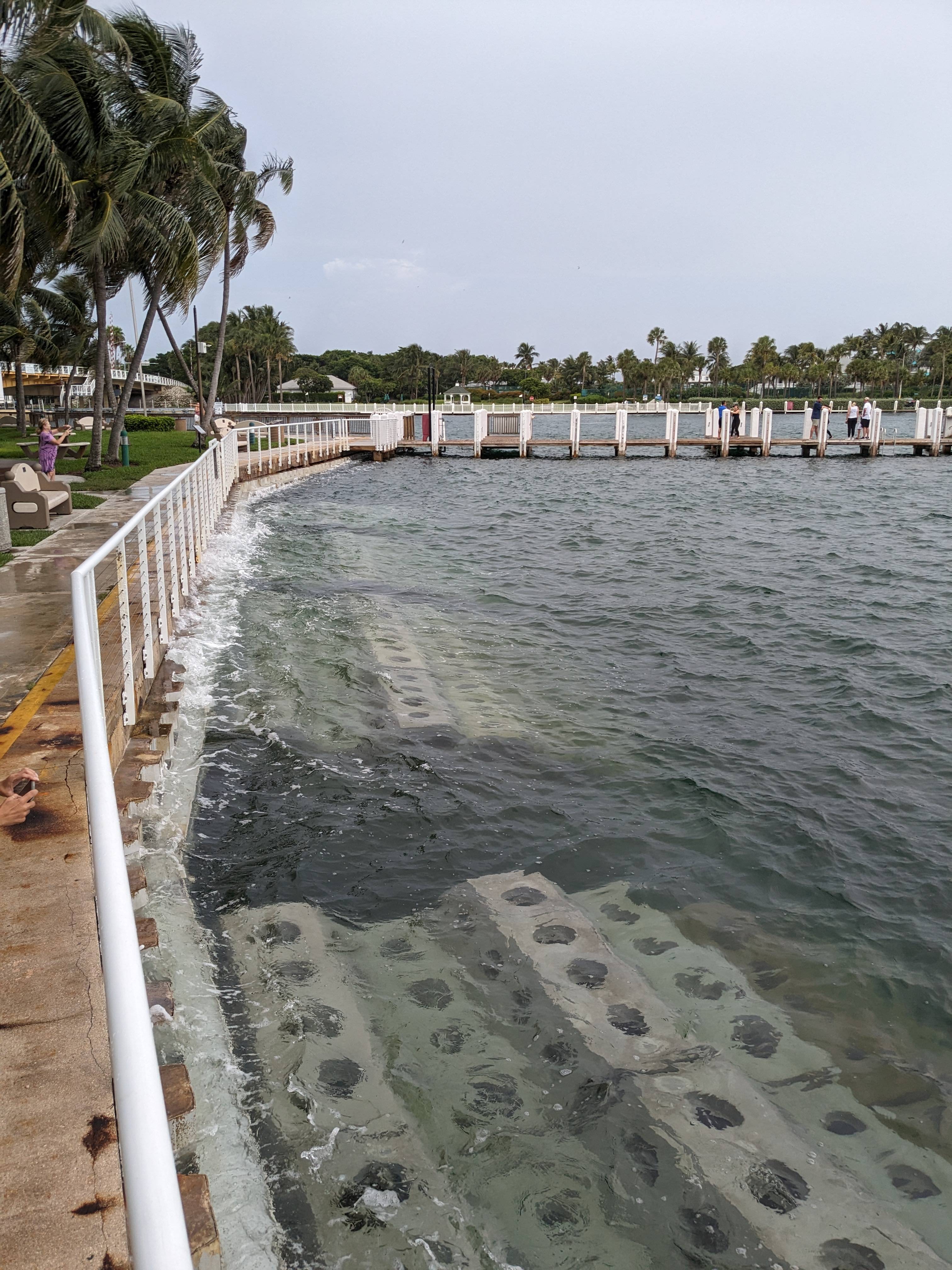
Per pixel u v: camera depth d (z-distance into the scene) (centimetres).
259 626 1183
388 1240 343
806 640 1288
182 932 516
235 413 6969
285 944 534
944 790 802
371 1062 436
